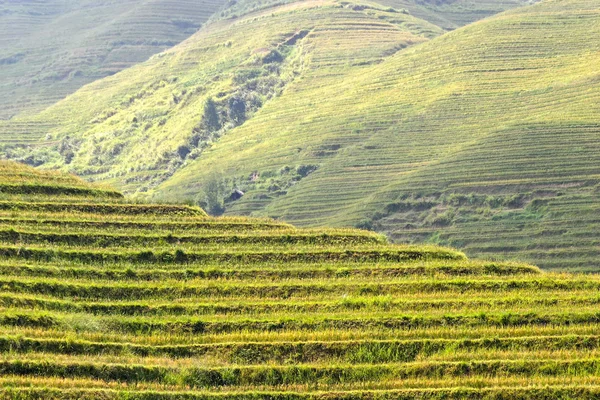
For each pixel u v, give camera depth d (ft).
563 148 568.82
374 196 574.97
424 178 577.02
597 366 184.24
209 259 235.81
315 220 577.43
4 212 250.98
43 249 229.86
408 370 182.60
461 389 174.50
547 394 173.68
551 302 214.07
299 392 173.17
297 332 196.03
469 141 631.56
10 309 194.59
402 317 202.80
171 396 167.63
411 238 519.60
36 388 164.04
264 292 218.79
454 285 223.92
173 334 195.72
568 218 485.56
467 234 496.23
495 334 197.67
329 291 220.23
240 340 192.75
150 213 264.72
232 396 169.89
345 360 187.73
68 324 192.54
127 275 223.30
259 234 251.19
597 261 439.63
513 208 518.37
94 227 248.73
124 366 175.42
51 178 286.66
